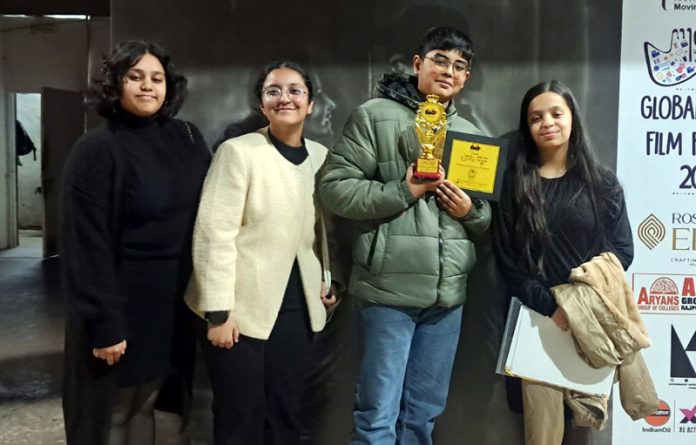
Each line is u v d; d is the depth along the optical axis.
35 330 4.20
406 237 1.92
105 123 1.79
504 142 1.94
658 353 2.31
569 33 2.25
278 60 2.29
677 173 2.28
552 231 2.07
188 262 1.88
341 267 2.32
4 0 3.54
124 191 1.75
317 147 2.11
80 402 1.81
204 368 2.41
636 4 2.23
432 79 1.94
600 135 2.28
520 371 2.06
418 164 1.85
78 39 5.67
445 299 1.96
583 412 2.09
